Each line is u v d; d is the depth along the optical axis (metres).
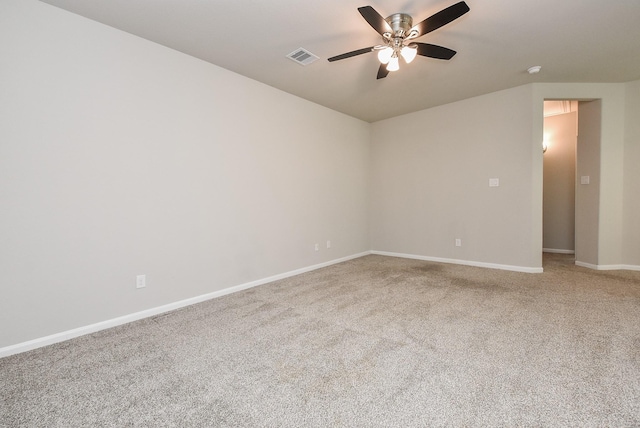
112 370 1.84
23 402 1.55
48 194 2.20
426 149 4.95
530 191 4.00
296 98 4.20
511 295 3.13
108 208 2.49
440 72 3.51
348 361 1.91
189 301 3.01
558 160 5.67
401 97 4.33
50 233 2.21
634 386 1.60
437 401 1.51
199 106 3.09
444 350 2.02
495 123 4.23
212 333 2.35
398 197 5.33
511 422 1.36
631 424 1.33
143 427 1.37
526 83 3.93
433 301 2.99
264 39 2.74
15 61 2.06
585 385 1.62
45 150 2.19
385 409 1.46
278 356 1.98
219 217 3.28
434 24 2.15
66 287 2.29
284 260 4.04
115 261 2.53
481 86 3.98
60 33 2.25
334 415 1.43
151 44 2.74
